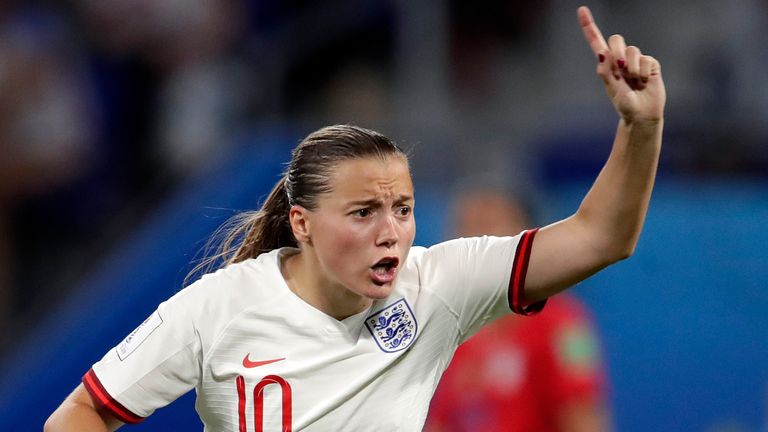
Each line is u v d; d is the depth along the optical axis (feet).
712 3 79.25
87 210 81.51
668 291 71.36
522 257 35.94
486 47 78.28
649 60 32.99
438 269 36.94
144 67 83.97
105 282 71.51
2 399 68.85
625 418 70.13
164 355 36.11
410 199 34.58
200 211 71.67
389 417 35.78
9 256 79.10
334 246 34.40
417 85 75.56
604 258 34.94
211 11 85.97
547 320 56.24
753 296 71.46
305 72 77.92
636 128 33.24
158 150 81.30
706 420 70.49
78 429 35.96
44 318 72.08
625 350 70.59
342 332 35.88
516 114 75.82
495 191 59.06
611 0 78.95
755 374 70.74
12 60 82.53
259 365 35.78
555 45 78.48
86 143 82.38
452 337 36.83
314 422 35.50
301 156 35.40
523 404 55.98
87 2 84.89
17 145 81.00
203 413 37.37
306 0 87.92
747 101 77.51
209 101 80.64
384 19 76.84
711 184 73.77
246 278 36.83
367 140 34.42
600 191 34.58
